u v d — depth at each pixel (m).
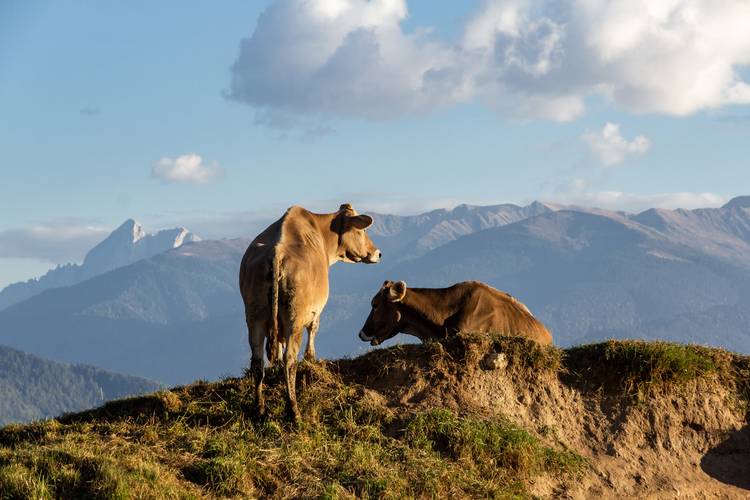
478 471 12.16
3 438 12.28
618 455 13.58
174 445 11.68
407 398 13.45
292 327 12.45
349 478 11.27
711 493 13.49
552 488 12.61
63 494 9.89
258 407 12.48
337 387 13.42
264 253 12.62
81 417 12.93
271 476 11.05
